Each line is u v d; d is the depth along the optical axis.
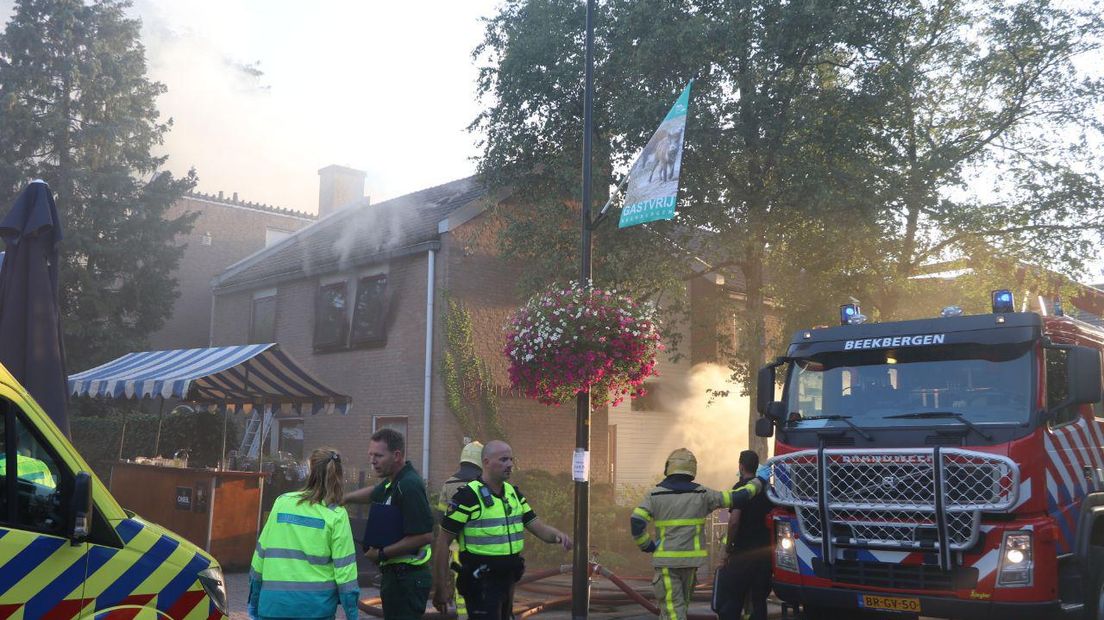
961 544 7.71
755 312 19.25
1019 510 7.63
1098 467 9.07
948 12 21.03
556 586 12.82
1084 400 7.94
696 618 10.48
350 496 6.55
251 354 14.84
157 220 25.89
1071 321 9.62
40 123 24.80
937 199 18.05
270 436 22.92
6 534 4.22
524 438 20.75
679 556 7.93
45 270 7.35
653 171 10.30
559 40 18.08
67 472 4.53
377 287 21.17
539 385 10.44
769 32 17.00
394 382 20.36
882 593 8.06
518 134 19.02
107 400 25.11
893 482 8.05
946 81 21.42
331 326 22.20
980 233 19.73
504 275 20.64
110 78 26.02
